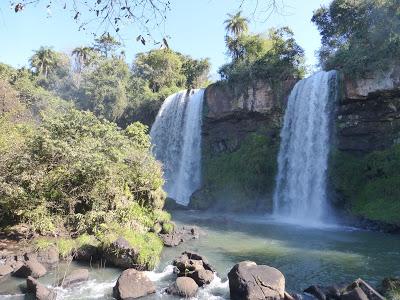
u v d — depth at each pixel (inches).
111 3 199.3
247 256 575.5
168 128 1599.4
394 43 946.1
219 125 1437.0
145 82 2030.0
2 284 414.3
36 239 543.5
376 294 366.9
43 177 600.7
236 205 1210.0
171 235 658.8
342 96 1046.4
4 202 573.6
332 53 1421.0
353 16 1290.6
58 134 671.1
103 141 709.3
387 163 940.0
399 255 589.0
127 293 385.1
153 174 715.4
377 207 889.5
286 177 1172.5
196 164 1467.8
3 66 1952.5
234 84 1366.9
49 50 2449.6
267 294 372.5
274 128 1286.9
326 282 454.3
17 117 1026.7
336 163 1036.5
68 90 2219.5
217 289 417.7
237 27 1915.6
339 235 766.5
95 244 516.4
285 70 1275.8
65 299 380.8
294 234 772.0
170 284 415.2
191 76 2354.8
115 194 629.9
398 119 973.2
